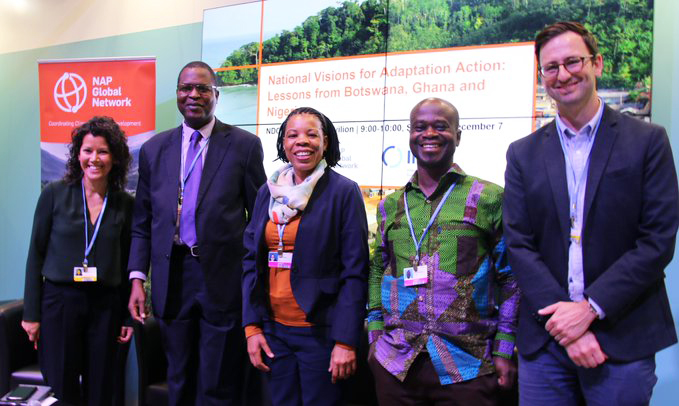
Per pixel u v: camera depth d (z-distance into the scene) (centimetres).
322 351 187
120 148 248
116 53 382
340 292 188
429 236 170
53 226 243
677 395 254
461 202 169
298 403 191
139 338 245
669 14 252
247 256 201
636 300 147
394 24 290
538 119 260
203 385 219
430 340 164
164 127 367
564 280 153
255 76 323
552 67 151
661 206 140
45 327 241
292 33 314
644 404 146
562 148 157
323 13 307
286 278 189
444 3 279
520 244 159
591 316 144
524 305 163
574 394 159
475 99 272
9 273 415
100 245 241
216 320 217
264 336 194
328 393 188
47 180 346
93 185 245
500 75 267
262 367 192
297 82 312
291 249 189
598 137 151
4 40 416
